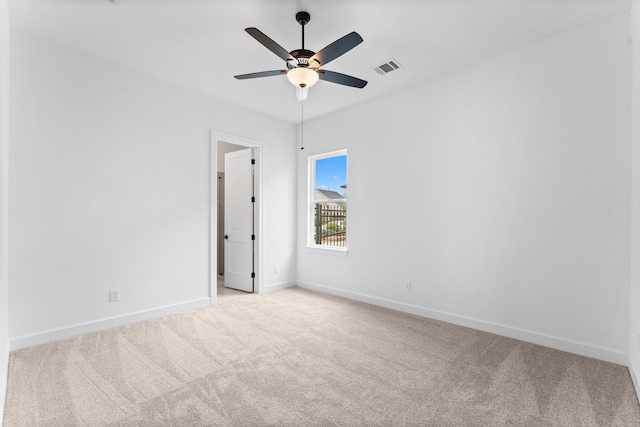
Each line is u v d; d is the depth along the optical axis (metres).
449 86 3.36
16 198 2.62
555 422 1.75
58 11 2.39
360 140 4.20
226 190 5.04
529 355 2.57
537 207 2.79
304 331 3.10
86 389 2.05
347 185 4.35
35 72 2.72
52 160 2.81
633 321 2.27
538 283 2.79
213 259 4.00
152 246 3.46
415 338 2.93
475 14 2.41
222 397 1.98
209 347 2.71
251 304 4.02
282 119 4.86
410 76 3.46
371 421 1.76
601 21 2.48
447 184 3.38
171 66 3.25
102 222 3.10
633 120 2.27
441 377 2.23
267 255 4.70
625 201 2.38
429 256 3.53
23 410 1.82
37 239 2.73
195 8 2.35
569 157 2.63
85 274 3.00
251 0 2.26
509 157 2.95
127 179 3.27
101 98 3.10
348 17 2.45
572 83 2.62
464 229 3.25
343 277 4.41
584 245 2.56
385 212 3.93
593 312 2.52
